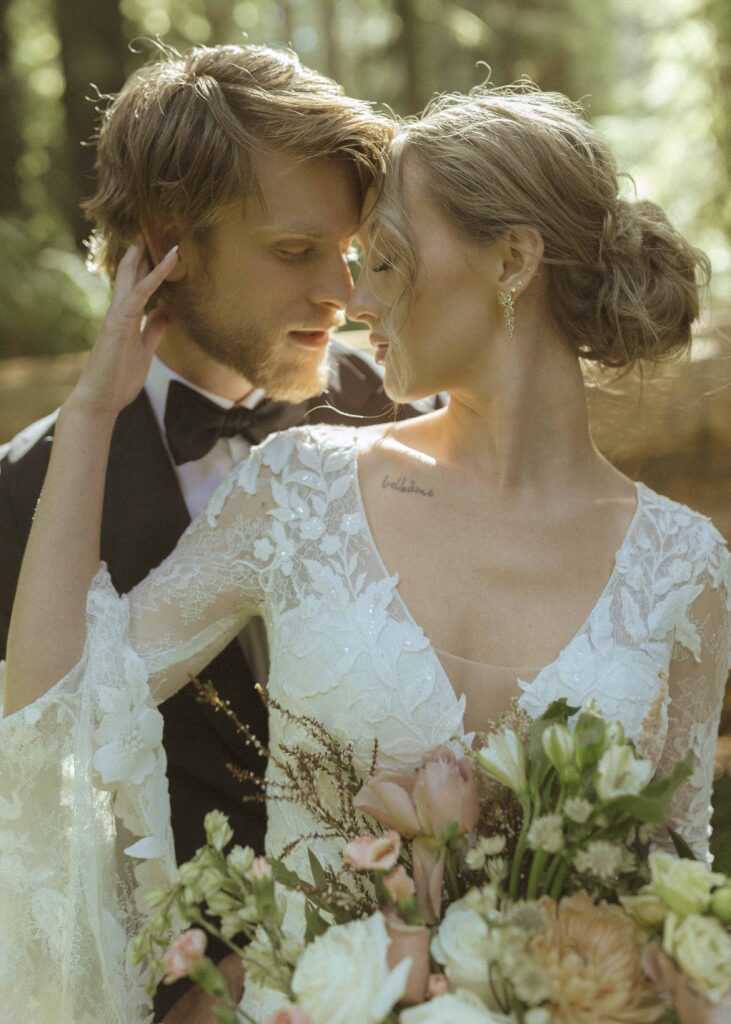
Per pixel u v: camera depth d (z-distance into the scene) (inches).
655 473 154.8
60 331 359.3
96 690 70.4
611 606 71.9
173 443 87.4
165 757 74.7
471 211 69.1
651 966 49.0
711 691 77.1
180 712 83.9
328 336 86.7
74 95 382.0
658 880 48.9
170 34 507.8
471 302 71.0
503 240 69.8
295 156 79.6
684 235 76.7
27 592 71.1
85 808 70.1
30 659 70.2
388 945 49.8
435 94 75.9
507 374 72.6
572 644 70.2
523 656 70.2
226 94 80.4
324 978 47.9
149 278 76.8
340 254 83.9
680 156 409.7
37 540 72.0
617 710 69.0
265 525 74.2
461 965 49.8
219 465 91.6
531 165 69.6
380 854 52.2
